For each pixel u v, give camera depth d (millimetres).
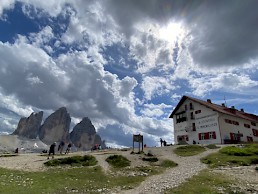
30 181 19141
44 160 30422
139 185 19766
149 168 27469
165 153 39438
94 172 24641
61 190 17109
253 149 37750
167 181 20797
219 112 63125
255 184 19391
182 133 74375
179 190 17359
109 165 29203
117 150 49500
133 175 23750
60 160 29031
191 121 71625
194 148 43594
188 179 21109
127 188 18719
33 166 26375
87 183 19844
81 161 30094
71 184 19078
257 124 76875
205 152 39438
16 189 16125
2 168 23922
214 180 20406
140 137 40438
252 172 24422
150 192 17203
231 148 38750
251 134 72250
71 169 25562
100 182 20625
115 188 18703
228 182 19609
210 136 64312
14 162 28234
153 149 44531
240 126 69062
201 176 22078
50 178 20844
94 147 64688
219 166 28203
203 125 67062
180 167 28578
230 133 64312
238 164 29078
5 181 18391
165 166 29531
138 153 38000
